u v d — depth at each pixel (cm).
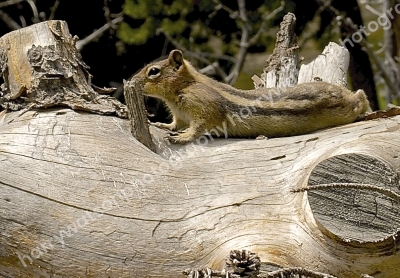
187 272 696
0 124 942
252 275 668
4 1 2016
